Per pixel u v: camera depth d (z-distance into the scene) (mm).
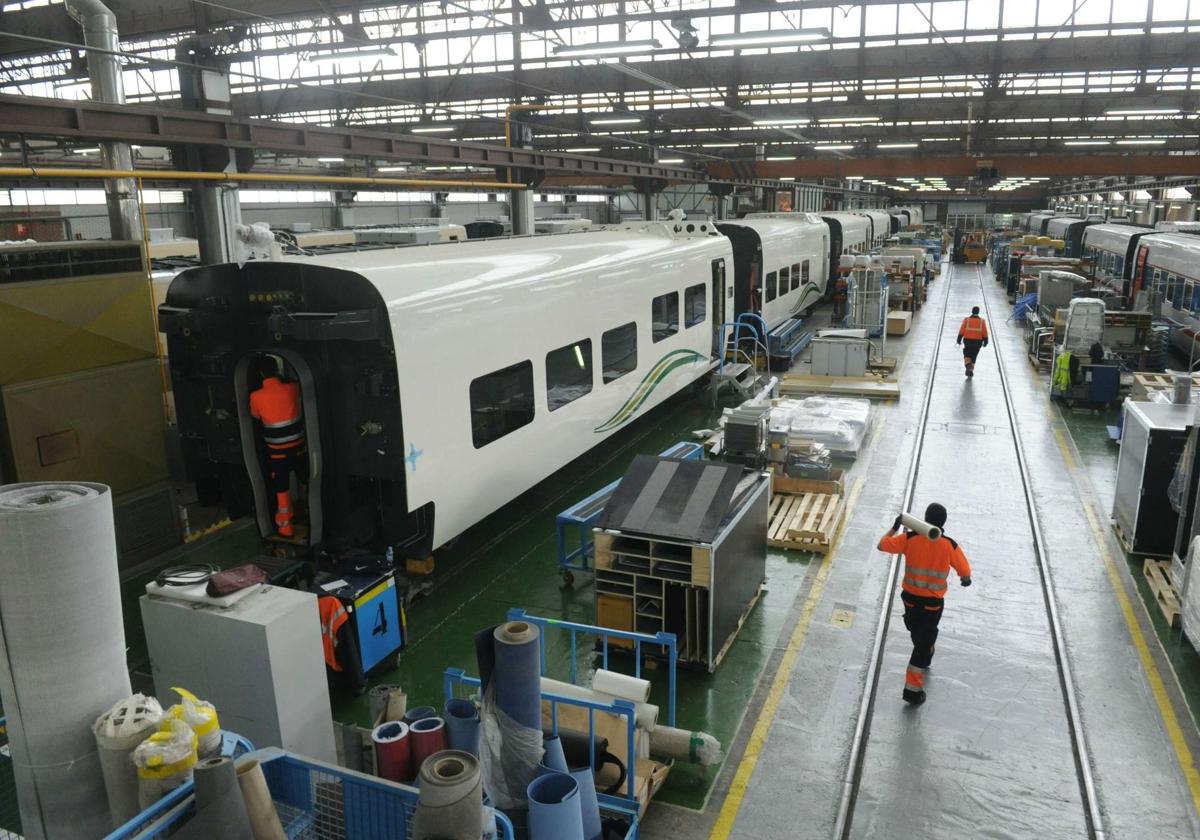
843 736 6293
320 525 7566
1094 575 8844
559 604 8367
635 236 13555
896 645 7582
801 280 24312
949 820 5441
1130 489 9453
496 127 29438
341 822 3668
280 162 31375
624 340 11898
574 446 10617
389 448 7297
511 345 8891
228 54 16688
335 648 6719
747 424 10609
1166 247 22531
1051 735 6293
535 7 20984
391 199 47406
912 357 20547
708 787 5781
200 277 7719
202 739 3848
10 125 8336
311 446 7348
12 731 3838
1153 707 6613
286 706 5422
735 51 24016
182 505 9875
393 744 4117
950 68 22109
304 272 7246
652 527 7094
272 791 3773
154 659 5703
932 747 6160
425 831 3225
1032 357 19500
